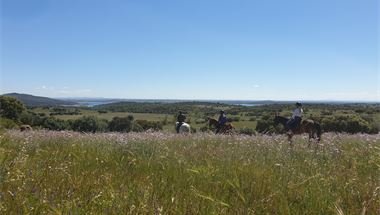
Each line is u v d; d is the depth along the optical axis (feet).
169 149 38.09
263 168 27.35
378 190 20.04
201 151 37.81
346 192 21.39
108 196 17.87
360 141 50.21
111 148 38.55
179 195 19.72
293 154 35.96
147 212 16.07
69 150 35.37
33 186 18.69
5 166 20.53
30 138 42.93
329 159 33.78
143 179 23.09
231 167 27.61
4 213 15.29
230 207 18.26
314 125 67.00
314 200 19.51
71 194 18.11
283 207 18.54
